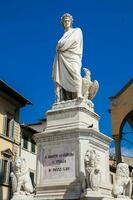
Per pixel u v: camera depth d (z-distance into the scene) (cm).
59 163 1004
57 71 1172
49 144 1039
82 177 944
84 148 983
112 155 3734
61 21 1244
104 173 1035
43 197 965
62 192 955
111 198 956
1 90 2961
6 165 2889
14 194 957
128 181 998
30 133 3259
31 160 3203
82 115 1052
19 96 3177
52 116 1090
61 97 1153
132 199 1054
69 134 1012
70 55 1159
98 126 1119
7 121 3058
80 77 1127
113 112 3094
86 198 853
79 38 1184
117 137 2984
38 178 1021
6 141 2948
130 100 3062
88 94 1159
